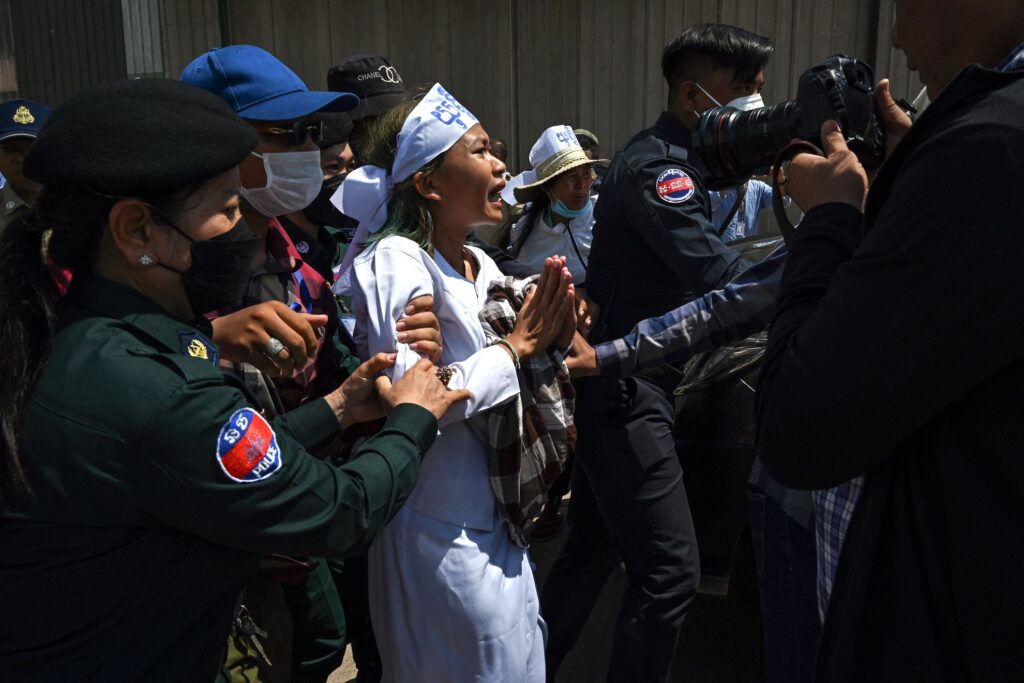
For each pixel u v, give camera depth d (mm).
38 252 1313
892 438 1149
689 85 2705
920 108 1818
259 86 1980
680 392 2859
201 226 1323
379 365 1752
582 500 2938
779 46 6801
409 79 7629
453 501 1967
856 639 1252
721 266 2553
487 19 7395
